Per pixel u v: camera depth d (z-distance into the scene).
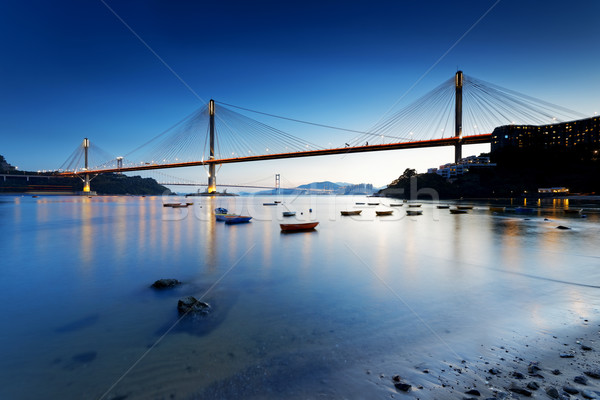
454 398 4.39
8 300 9.34
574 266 12.80
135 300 9.19
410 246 18.58
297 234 24.77
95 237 23.45
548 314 7.50
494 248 17.47
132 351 6.20
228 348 6.16
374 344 6.16
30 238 23.08
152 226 31.34
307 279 11.26
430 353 5.73
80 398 4.86
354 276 11.64
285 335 6.67
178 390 4.92
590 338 6.12
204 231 27.06
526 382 4.69
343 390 4.71
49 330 7.23
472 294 9.23
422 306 8.28
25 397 4.93
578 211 38.97
